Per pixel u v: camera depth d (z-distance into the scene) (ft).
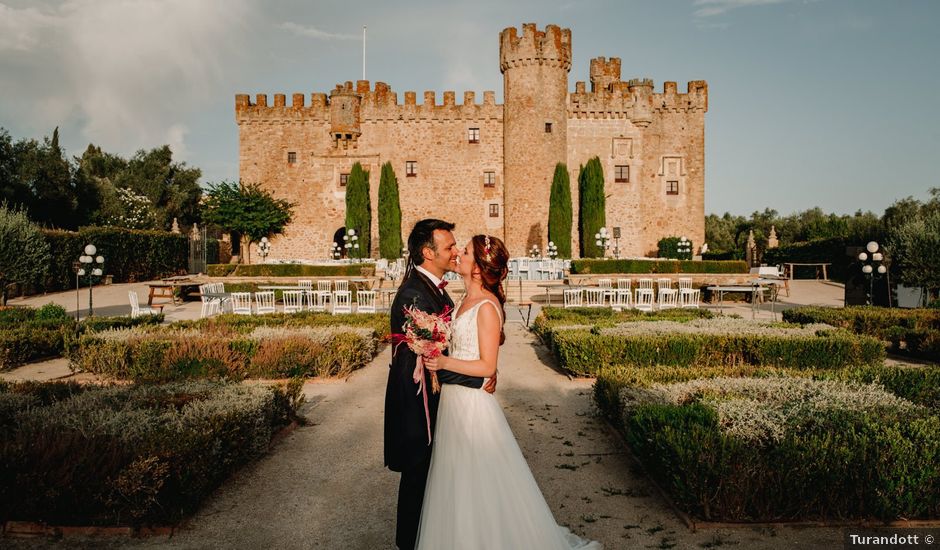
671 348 33.19
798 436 16.21
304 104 141.38
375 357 42.22
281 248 140.26
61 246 100.78
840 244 116.78
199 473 15.90
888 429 15.67
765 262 145.38
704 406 18.51
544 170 129.49
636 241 139.64
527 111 129.90
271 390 22.48
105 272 110.83
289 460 20.40
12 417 18.76
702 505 15.15
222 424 17.88
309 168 140.26
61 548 14.12
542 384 32.76
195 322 46.78
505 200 134.92
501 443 12.09
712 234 209.77
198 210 207.21
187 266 140.46
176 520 15.21
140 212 162.81
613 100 139.64
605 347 33.35
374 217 140.46
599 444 21.98
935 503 14.82
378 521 15.58
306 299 79.97
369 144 140.56
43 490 14.55
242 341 33.55
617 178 139.95
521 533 11.60
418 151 140.26
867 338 34.37
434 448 12.25
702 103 143.02
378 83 140.26
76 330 44.11
